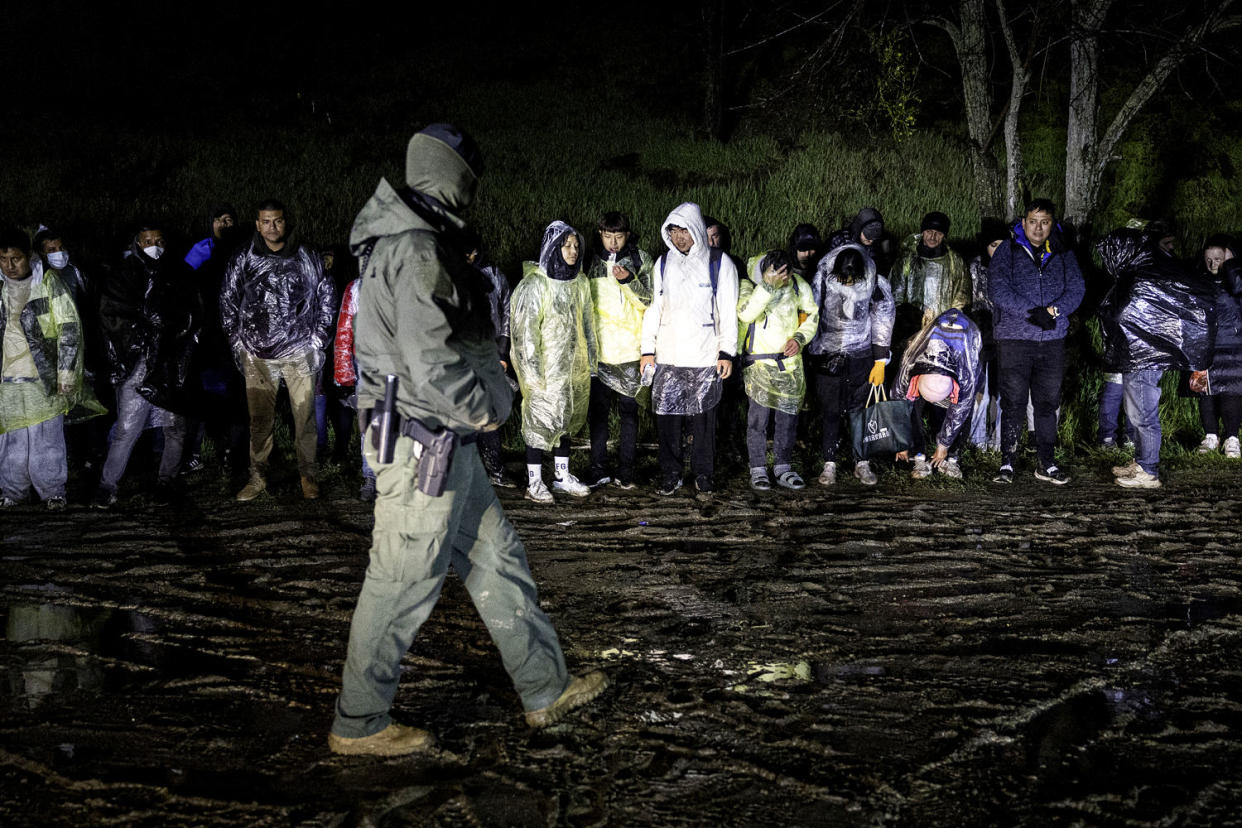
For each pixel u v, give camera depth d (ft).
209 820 9.61
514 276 33.86
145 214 36.99
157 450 24.36
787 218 36.17
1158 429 22.91
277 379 21.26
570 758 10.91
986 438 26.13
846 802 10.11
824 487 23.32
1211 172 39.04
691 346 21.66
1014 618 15.23
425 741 10.98
